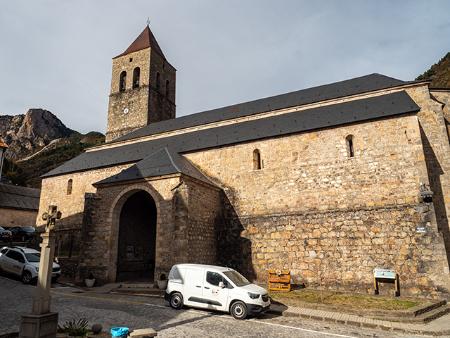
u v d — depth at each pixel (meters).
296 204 15.16
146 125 27.05
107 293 12.98
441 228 13.56
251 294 9.40
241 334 7.71
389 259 12.73
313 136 15.66
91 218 15.66
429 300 11.38
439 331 8.30
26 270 14.22
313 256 14.12
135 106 28.06
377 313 9.70
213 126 21.05
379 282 12.65
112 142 24.19
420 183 12.95
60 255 20.25
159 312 9.74
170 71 31.73
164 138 22.06
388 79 17.97
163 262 13.45
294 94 21.23
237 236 15.95
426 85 15.64
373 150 14.22
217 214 16.44
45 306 6.83
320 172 15.05
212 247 15.59
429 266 12.05
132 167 16.50
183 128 21.95
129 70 29.36
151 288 13.16
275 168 16.09
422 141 14.88
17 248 16.05
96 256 15.06
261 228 15.52
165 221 13.98
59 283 15.34
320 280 13.72
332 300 11.30
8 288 12.84
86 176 21.20
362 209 13.72
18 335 6.82
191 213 14.33
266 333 7.88
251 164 16.75
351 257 13.40
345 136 14.98
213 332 7.79
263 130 17.45
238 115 20.77
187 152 18.56
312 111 17.81
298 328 8.49
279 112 19.33
